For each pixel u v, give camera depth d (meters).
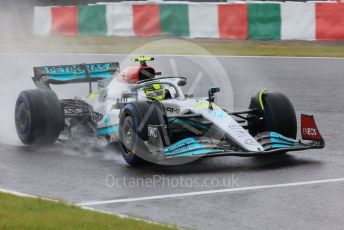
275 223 21.48
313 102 45.75
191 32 80.44
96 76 38.09
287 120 30.48
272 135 29.33
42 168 29.62
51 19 90.50
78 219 20.86
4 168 29.70
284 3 75.50
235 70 61.12
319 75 56.97
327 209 22.91
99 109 34.06
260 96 30.98
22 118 34.41
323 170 28.23
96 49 77.56
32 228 19.94
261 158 30.67
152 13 82.38
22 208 22.33
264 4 76.31
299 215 22.28
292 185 25.95
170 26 81.56
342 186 25.77
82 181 27.23
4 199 23.70
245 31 77.69
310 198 24.22
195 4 79.75
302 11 74.88
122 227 20.11
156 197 24.64
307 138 30.00
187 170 28.64
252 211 22.78
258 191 25.17
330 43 74.81
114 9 85.06
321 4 73.75
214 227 21.12
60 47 80.31
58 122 33.78
